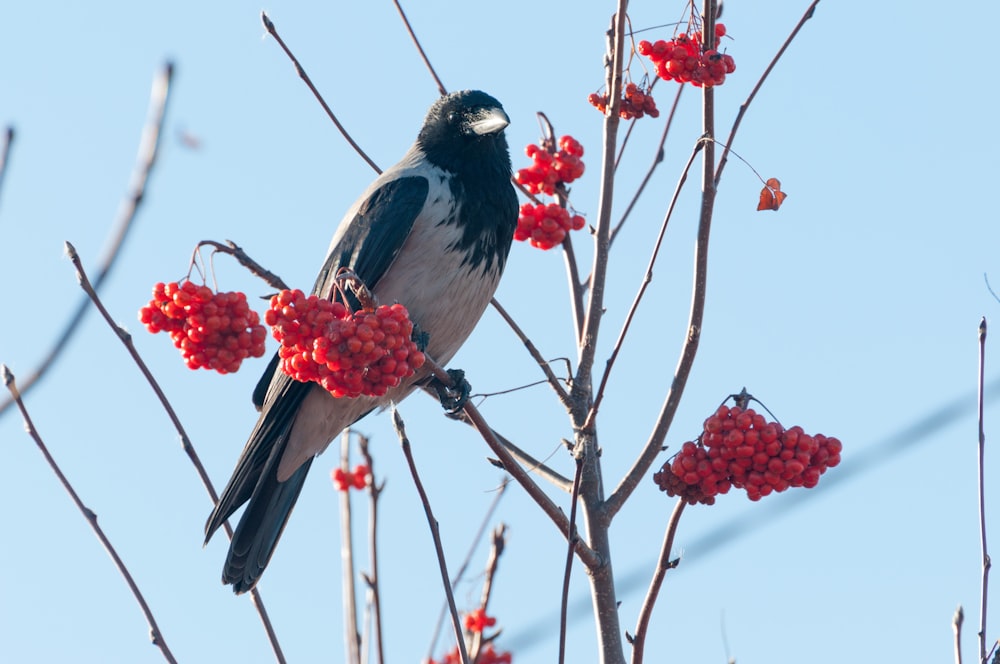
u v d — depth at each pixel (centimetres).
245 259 889
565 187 1161
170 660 845
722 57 937
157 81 565
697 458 858
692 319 945
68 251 781
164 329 870
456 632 839
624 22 1007
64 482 863
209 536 1034
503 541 1075
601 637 952
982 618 834
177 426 912
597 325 1038
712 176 934
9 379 778
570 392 1035
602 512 980
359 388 837
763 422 847
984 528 851
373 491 1009
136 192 573
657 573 877
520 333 1048
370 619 985
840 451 852
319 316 820
